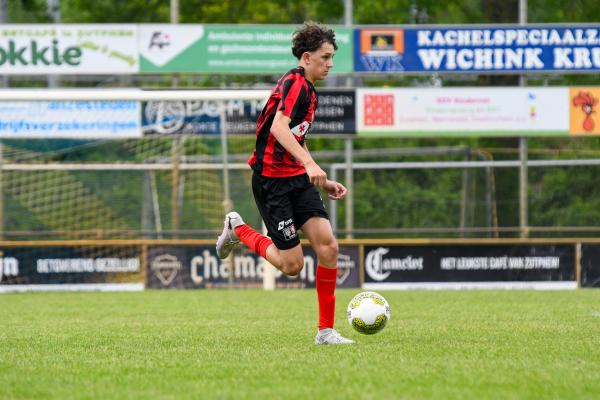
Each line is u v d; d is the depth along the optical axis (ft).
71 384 53.01
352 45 170.91
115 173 191.31
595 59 172.04
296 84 67.77
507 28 171.53
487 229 171.73
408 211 178.70
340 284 169.48
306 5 221.87
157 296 148.56
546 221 178.40
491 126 172.14
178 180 185.78
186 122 171.83
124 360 63.98
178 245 168.86
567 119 172.55
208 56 171.42
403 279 169.78
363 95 171.12
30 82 188.75
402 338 76.89
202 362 61.93
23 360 64.39
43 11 205.67
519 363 59.82
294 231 70.23
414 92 171.42
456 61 171.73
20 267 166.50
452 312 110.63
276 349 69.05
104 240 172.35
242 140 189.98
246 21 222.89
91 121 171.32
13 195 188.85
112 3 222.48
